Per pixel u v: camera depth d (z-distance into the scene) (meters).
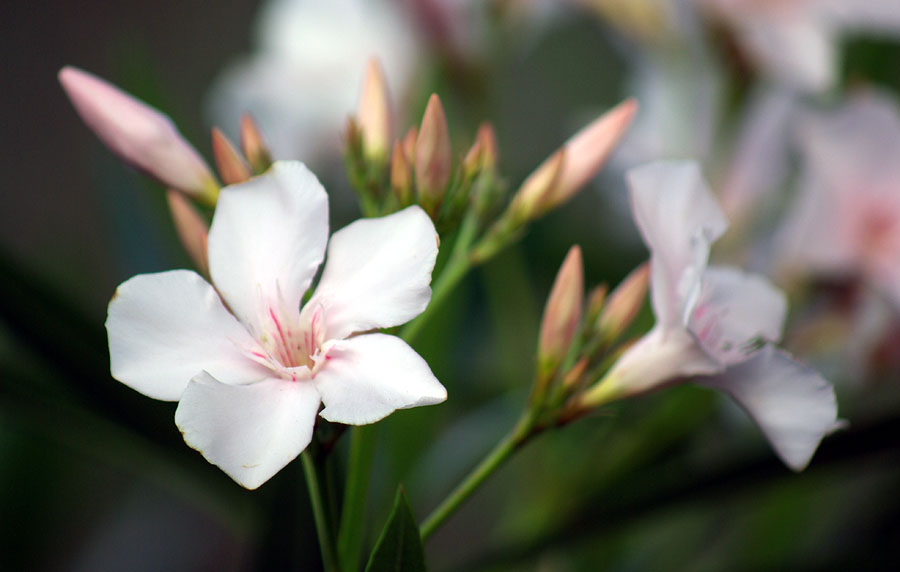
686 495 0.44
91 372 0.44
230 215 0.40
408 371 0.39
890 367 0.48
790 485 0.45
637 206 0.41
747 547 0.48
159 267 0.49
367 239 0.40
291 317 0.40
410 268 0.40
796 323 0.49
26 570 0.50
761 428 0.41
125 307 0.39
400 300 0.40
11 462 0.50
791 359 0.41
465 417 0.51
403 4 0.50
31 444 0.50
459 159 0.43
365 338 0.40
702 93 0.50
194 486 0.46
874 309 0.48
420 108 0.50
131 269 0.49
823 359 0.49
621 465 0.48
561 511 0.48
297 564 0.42
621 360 0.42
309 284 0.40
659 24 0.50
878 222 0.48
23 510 0.50
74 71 0.43
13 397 0.45
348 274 0.40
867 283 0.48
